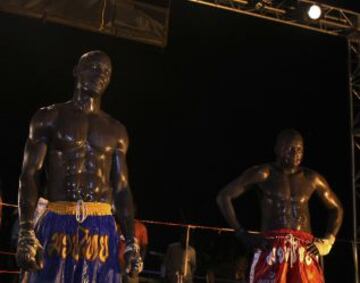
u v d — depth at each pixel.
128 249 3.42
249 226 14.24
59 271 3.27
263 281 5.30
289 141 5.57
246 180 5.54
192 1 8.79
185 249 8.00
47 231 3.34
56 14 8.20
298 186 5.54
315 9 8.89
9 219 9.75
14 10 8.07
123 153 3.62
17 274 7.74
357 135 9.10
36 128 3.48
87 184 3.44
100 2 8.33
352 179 8.99
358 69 9.27
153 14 8.62
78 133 3.47
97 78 3.59
